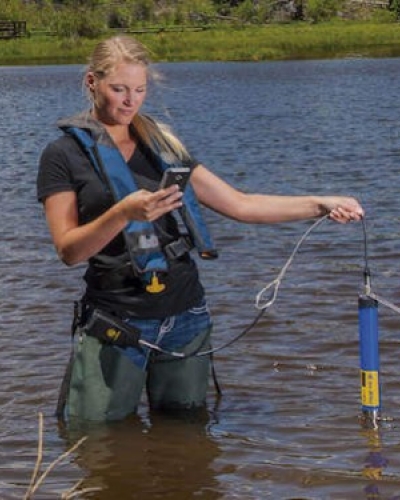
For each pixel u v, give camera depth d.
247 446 6.50
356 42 78.69
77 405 6.58
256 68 62.16
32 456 6.44
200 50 76.81
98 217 6.09
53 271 11.23
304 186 17.69
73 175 6.10
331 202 6.43
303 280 10.60
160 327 6.36
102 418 6.55
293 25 92.31
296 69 59.38
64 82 53.22
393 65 59.53
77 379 6.54
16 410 7.23
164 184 5.66
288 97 40.06
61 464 6.30
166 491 5.95
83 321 6.45
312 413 7.06
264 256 11.82
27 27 87.75
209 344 6.65
